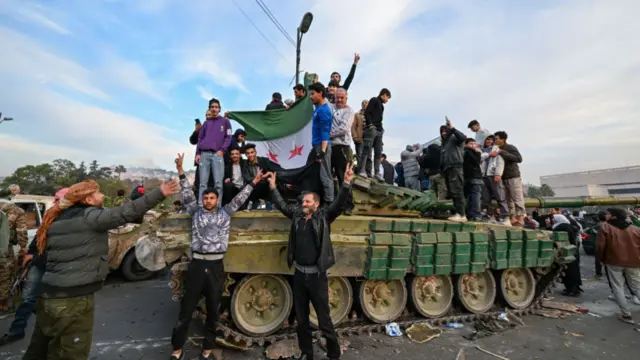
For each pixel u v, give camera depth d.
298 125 6.62
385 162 11.16
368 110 8.02
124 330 5.45
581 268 11.99
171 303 6.92
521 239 6.72
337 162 5.98
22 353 4.56
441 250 5.96
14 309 6.28
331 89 7.18
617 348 5.02
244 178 6.94
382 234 5.56
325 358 4.51
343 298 5.54
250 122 6.87
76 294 2.94
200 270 4.08
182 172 4.35
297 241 4.19
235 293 4.93
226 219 4.30
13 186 7.40
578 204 8.81
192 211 4.28
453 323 5.99
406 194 6.76
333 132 5.97
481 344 5.11
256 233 5.12
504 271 6.70
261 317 5.20
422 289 6.15
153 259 4.70
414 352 4.79
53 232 2.93
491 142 8.84
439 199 8.53
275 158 6.62
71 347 2.96
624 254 6.23
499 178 8.05
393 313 5.82
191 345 4.85
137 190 9.89
